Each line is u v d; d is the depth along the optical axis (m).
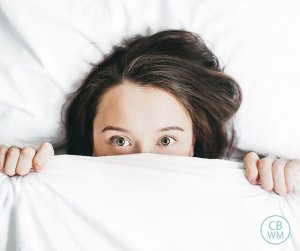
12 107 0.69
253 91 0.69
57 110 0.70
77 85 0.69
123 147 0.68
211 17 0.70
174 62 0.68
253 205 0.61
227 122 0.70
